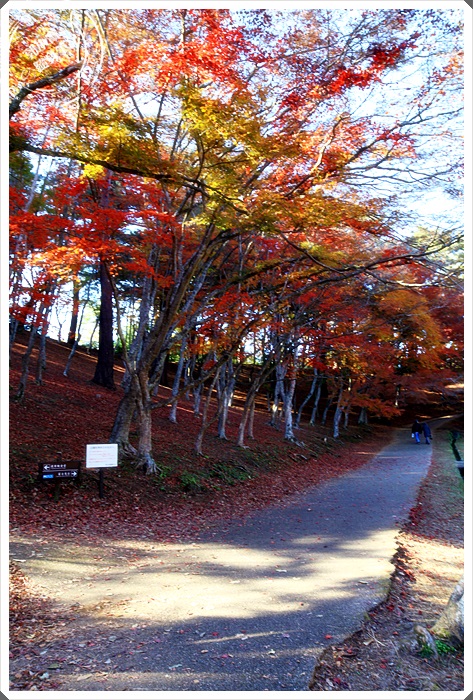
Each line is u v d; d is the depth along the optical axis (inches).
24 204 388.8
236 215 429.4
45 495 383.9
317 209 429.1
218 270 671.8
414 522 430.3
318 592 249.1
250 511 464.4
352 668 181.3
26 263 372.2
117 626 205.3
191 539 355.6
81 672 168.9
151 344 503.5
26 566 260.7
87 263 404.5
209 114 341.4
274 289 580.4
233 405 1264.8
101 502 403.5
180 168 388.2
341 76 397.4
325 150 446.3
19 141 323.0
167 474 505.0
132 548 319.0
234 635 199.6
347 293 666.2
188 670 172.1
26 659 175.6
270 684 164.7
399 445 1202.0
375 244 558.6
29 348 591.8
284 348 751.7
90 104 358.9
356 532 380.8
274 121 441.1
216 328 583.2
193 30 392.8
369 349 787.4
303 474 708.7
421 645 195.3
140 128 351.6
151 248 510.6
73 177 466.9
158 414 816.3
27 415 549.0
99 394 787.4
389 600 245.6
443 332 767.1
